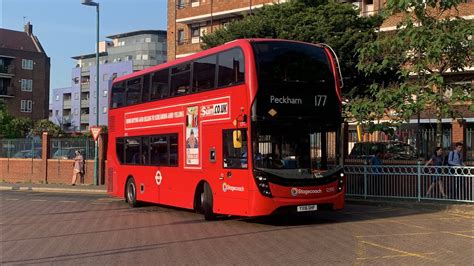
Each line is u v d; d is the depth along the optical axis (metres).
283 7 25.89
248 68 11.95
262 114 11.83
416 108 15.54
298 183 11.99
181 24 48.44
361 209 15.97
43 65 88.69
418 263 8.20
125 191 18.56
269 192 11.71
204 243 10.26
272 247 9.69
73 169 30.47
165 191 15.68
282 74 12.18
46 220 14.36
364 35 23.14
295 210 11.97
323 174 12.34
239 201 12.12
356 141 19.41
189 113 14.38
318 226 12.38
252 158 11.74
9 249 9.95
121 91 19.16
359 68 17.09
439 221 13.03
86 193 25.59
